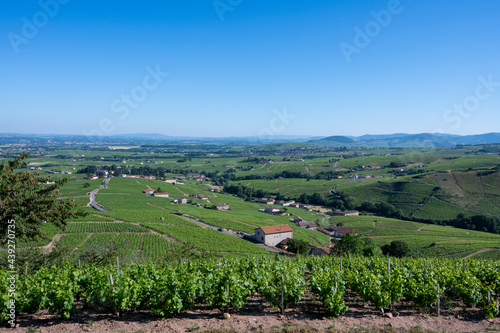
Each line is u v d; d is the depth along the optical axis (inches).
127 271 648.4
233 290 535.8
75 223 2997.0
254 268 710.5
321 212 5315.0
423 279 677.9
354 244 1651.1
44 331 454.6
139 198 5167.3
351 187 6269.7
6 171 674.2
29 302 499.8
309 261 1074.1
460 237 3454.7
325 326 490.9
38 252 757.9
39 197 692.1
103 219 3238.2
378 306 560.1
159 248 2285.9
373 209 5128.0
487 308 551.5
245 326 482.3
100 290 502.3
